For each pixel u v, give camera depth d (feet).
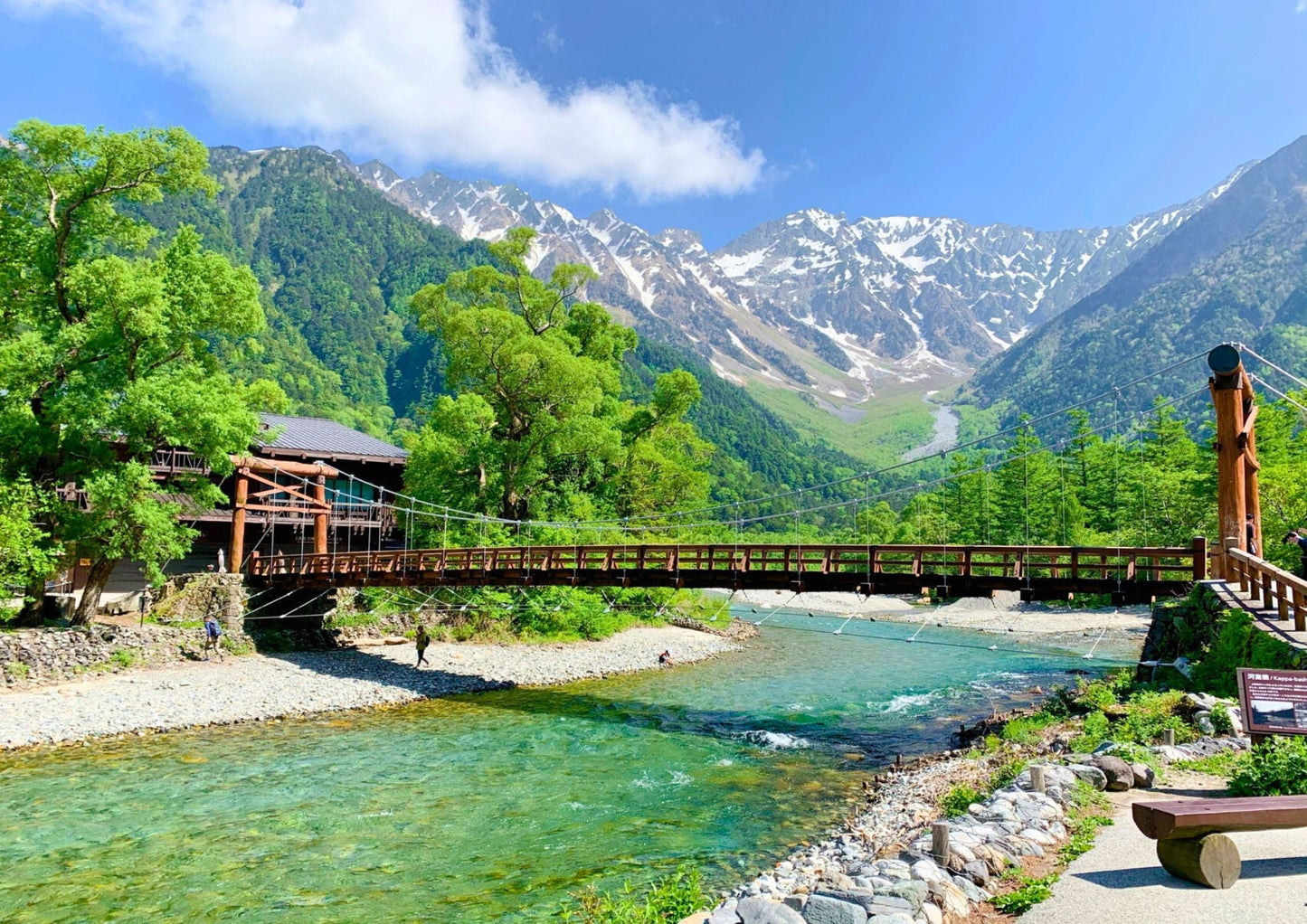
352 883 39.40
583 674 101.30
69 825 47.03
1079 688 69.31
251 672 88.94
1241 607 51.31
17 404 82.94
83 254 94.79
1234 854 23.40
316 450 132.98
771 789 55.21
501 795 53.67
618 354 195.21
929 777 51.44
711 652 121.90
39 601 88.58
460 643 114.11
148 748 63.93
